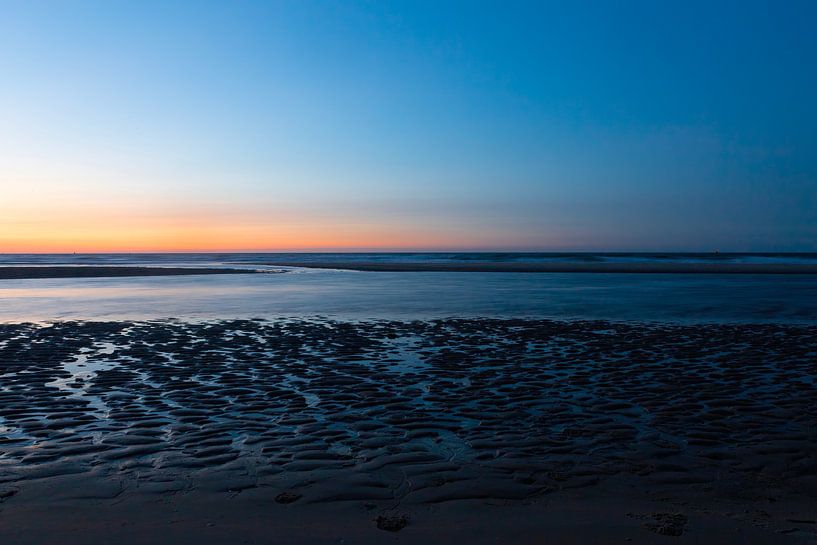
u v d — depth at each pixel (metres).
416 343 14.05
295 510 4.76
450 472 5.62
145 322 18.16
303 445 6.45
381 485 5.29
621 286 34.16
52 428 7.06
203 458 6.01
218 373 10.52
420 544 4.19
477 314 20.20
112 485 5.25
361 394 8.93
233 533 4.33
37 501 4.88
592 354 12.49
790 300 24.98
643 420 7.51
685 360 11.78
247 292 30.53
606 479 5.48
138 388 9.29
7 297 27.45
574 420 7.51
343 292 30.39
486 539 4.28
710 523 4.56
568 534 4.36
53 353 12.58
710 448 6.39
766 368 10.95
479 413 7.84
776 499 5.06
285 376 10.27
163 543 4.16
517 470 5.69
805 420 7.50
